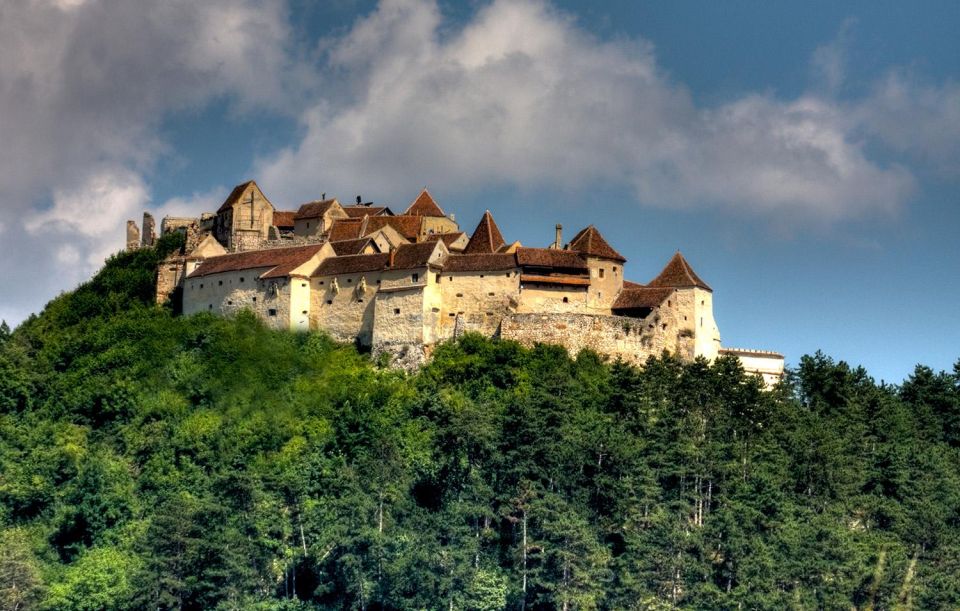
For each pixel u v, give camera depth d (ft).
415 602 475.72
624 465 514.68
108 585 476.54
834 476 540.11
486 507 493.36
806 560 483.92
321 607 479.41
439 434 531.50
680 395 572.92
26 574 474.08
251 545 480.23
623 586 476.13
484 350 609.83
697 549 485.56
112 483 540.52
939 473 563.07
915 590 489.26
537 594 480.64
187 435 570.05
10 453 565.94
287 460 547.90
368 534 479.00
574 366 608.60
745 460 539.70
